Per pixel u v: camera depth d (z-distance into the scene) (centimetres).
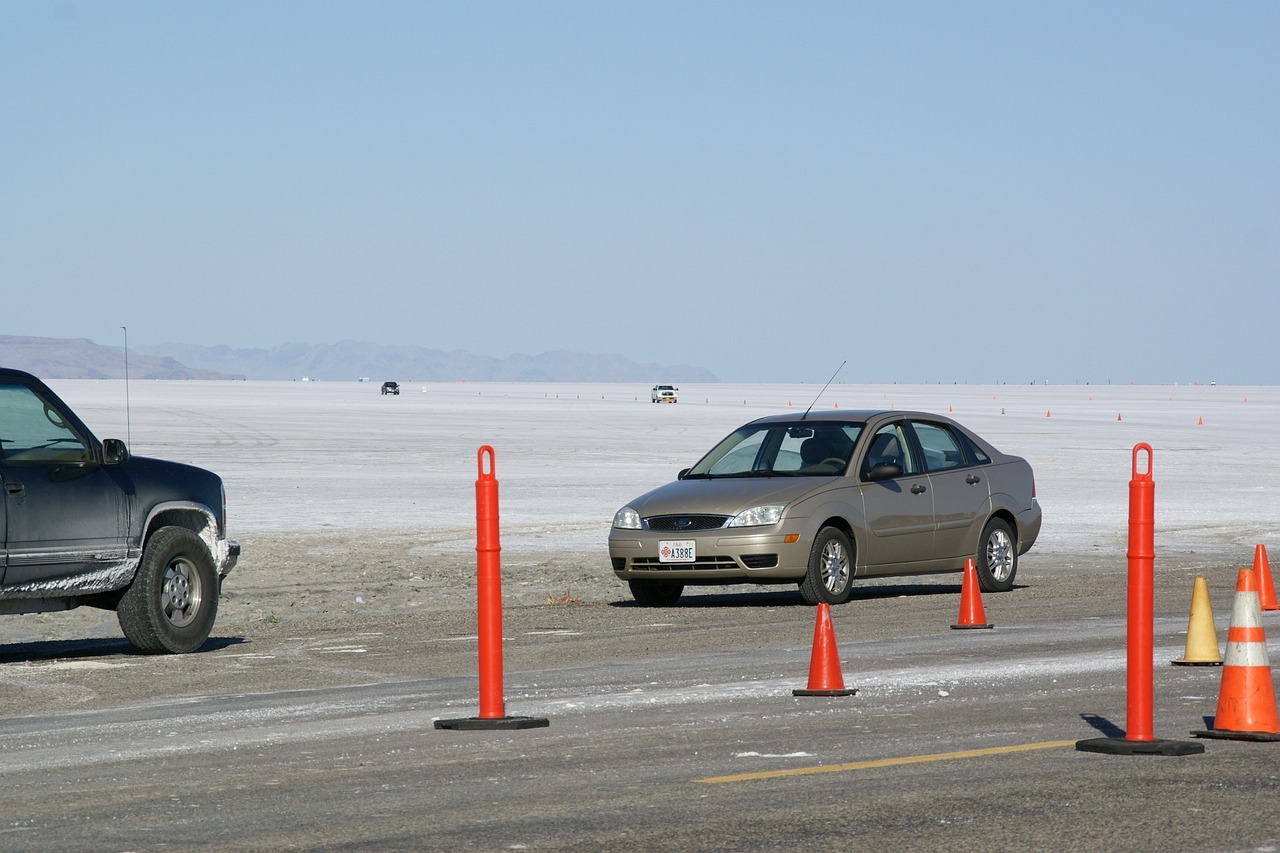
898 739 1602
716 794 1335
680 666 2206
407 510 5547
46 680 2138
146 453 9038
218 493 2595
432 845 1163
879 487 3167
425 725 1717
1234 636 1591
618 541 3080
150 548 2433
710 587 3631
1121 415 18862
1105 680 2031
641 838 1180
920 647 2400
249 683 2094
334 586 3575
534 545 4444
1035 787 1352
